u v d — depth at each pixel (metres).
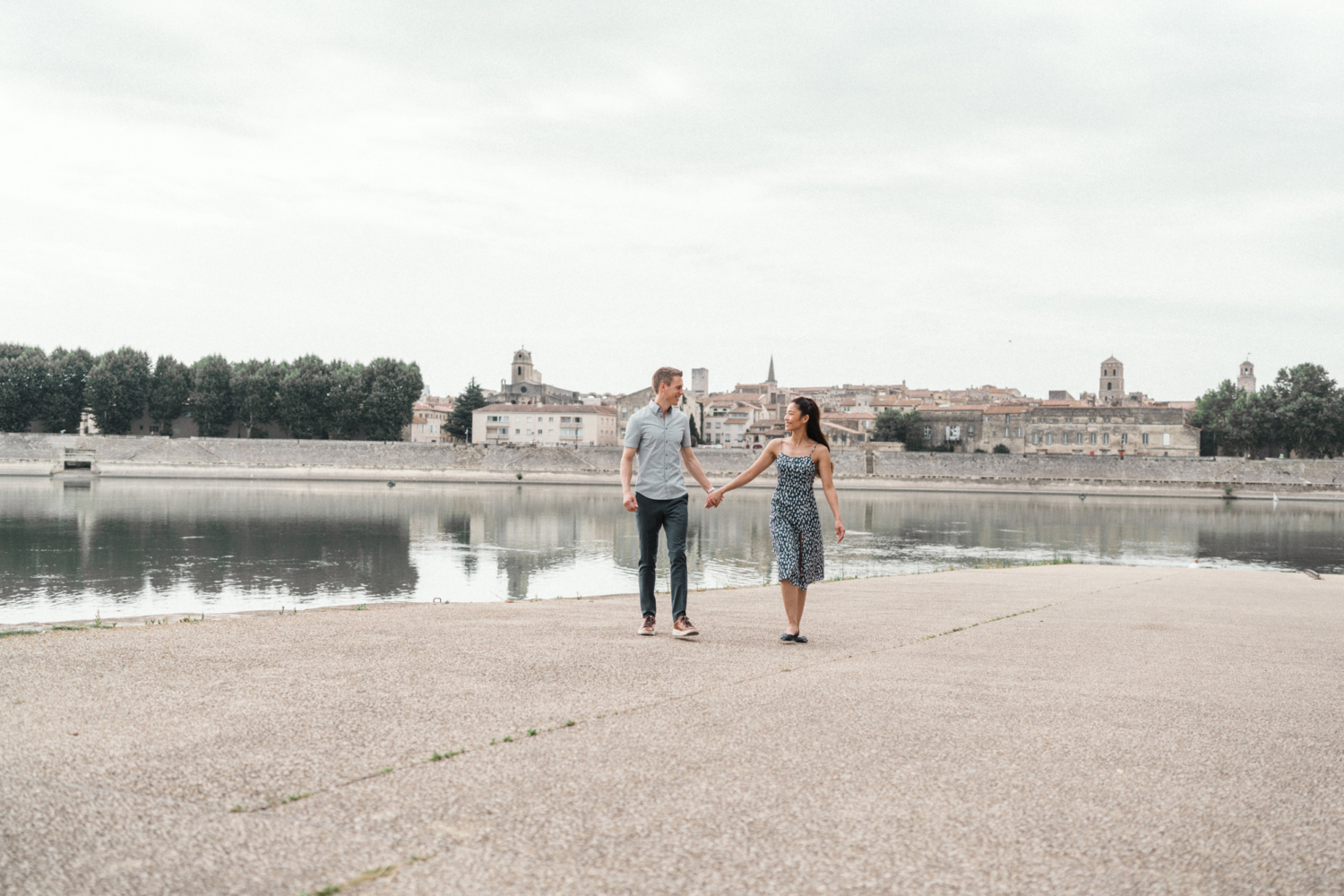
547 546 45.72
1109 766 4.28
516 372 179.75
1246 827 3.52
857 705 5.48
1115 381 181.75
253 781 3.83
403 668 6.45
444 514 63.50
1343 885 3.01
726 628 9.20
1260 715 5.41
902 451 124.50
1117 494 104.25
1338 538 57.09
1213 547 50.88
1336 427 109.44
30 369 117.75
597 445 119.25
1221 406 124.62
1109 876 3.05
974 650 7.91
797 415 8.14
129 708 5.06
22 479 97.94
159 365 125.69
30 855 3.04
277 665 6.48
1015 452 132.12
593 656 7.08
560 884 2.91
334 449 115.06
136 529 50.56
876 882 2.97
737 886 2.92
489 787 3.83
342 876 2.94
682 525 8.35
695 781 3.95
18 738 4.39
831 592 14.50
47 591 30.06
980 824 3.50
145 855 3.08
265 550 42.19
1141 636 9.05
